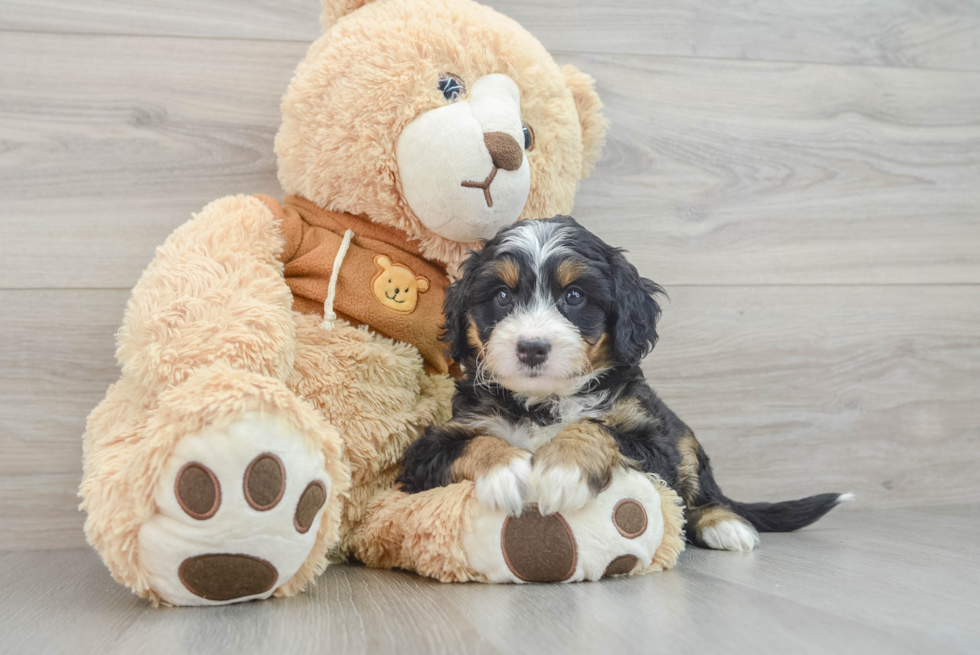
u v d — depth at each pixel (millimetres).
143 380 1636
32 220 2285
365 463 1834
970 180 2865
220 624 1309
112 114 2336
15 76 2279
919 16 2854
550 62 2145
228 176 2402
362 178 1926
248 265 1771
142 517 1376
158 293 1692
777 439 2732
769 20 2742
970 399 2869
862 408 2797
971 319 2871
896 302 2832
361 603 1441
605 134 2465
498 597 1470
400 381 1912
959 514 2686
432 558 1624
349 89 1905
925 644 1146
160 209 2363
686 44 2684
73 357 2303
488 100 1904
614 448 1626
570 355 1674
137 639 1229
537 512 1564
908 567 1739
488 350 1735
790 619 1281
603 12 2617
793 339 2754
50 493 2277
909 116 2852
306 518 1435
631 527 1591
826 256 2783
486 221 1911
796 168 2768
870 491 2795
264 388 1414
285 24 2436
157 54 2361
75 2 2312
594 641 1167
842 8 2795
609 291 1790
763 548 2012
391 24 1937
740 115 2727
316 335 1859
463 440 1721
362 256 1972
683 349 2676
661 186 2664
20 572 1908
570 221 1894
